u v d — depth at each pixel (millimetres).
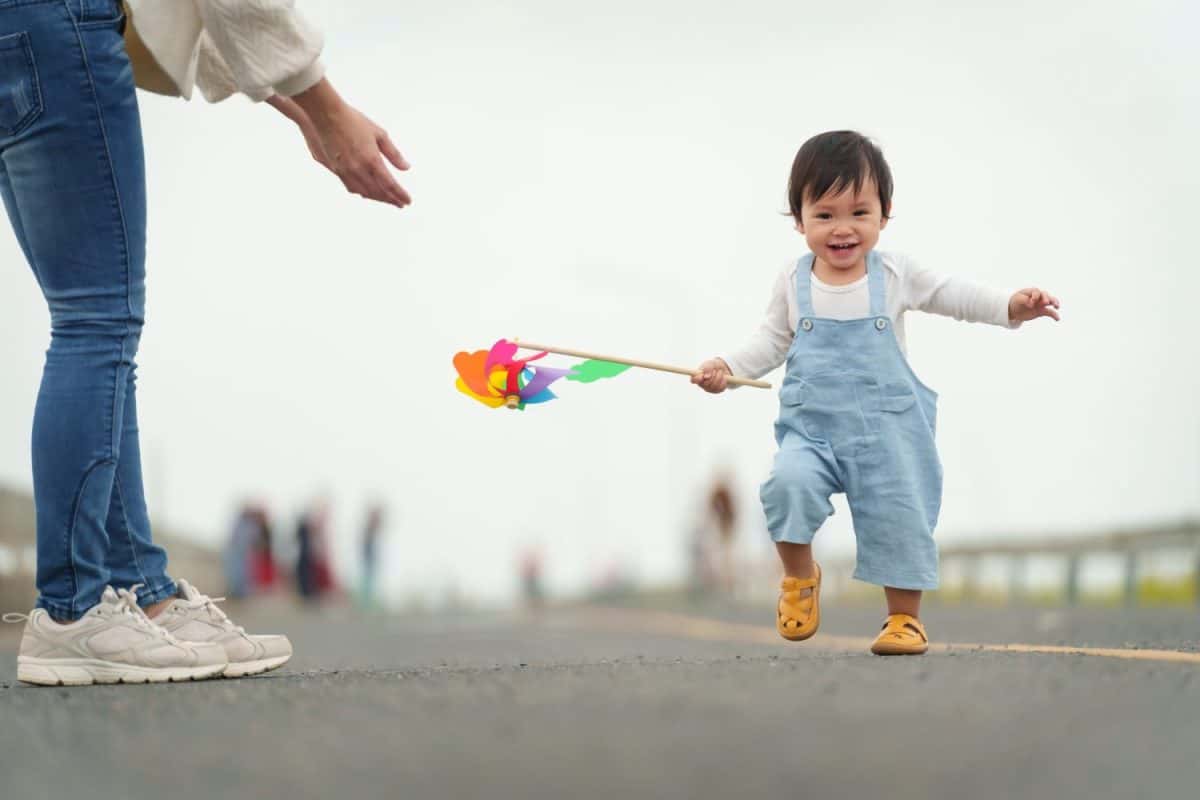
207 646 6914
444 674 6402
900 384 7801
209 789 3477
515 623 28234
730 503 41438
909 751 3750
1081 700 4676
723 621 24500
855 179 7871
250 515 48594
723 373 7945
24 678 6742
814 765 3568
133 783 3617
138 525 7082
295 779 3559
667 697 4832
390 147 7113
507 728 4254
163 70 6836
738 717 4336
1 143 6559
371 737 4195
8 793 3562
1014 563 28828
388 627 25844
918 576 7613
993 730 4070
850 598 35531
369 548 47188
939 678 5348
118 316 6648
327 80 6836
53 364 6672
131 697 5746
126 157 6605
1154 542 23594
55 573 6738
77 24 6461
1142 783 3361
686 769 3541
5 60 6441
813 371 7852
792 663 6383
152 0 6730
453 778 3512
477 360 7195
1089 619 16344
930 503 7770
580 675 5863
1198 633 10992
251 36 6648
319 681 6289
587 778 3457
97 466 6676
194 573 40188
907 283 7988
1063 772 3482
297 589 49719
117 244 6625
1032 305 7734
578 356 7289
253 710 4988
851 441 7746
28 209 6602
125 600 6832
